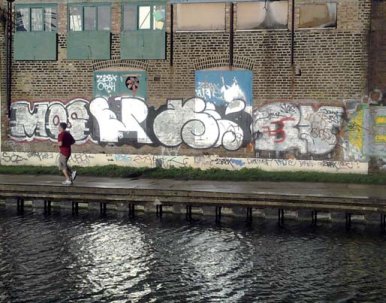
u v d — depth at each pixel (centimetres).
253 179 1928
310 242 1466
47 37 2178
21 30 2202
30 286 1158
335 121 2009
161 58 2108
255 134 2067
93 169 2066
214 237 1509
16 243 1445
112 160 2169
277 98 2044
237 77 2067
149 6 2117
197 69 2092
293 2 2005
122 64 2142
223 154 2094
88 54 2158
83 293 1123
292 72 2027
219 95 2083
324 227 1609
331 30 1989
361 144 1995
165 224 1641
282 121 2045
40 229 1581
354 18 1970
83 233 1541
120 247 1415
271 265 1284
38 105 2208
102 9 2153
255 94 2058
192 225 1631
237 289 1147
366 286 1159
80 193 1753
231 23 2055
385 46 1958
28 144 2220
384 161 1984
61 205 1772
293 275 1222
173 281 1188
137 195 1720
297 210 1630
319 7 1994
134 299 1095
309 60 2012
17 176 2011
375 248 1412
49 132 2205
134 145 2153
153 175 1998
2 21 2203
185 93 2105
